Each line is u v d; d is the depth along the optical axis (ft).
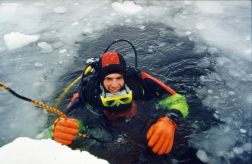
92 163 3.85
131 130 5.20
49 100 6.07
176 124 5.02
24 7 8.20
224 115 5.74
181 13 8.08
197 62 6.78
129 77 5.17
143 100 5.34
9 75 6.52
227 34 7.47
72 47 7.17
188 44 7.22
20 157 3.89
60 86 6.34
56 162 3.84
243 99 6.01
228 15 8.02
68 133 4.50
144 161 4.92
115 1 8.45
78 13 8.08
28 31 7.52
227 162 5.07
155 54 6.97
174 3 8.40
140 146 5.05
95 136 5.18
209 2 8.43
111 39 7.37
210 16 7.99
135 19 7.92
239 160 5.09
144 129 5.17
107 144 5.11
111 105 4.95
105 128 5.24
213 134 5.43
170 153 5.06
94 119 5.29
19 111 5.83
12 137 5.41
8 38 7.13
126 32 7.56
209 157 5.11
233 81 6.36
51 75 6.56
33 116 5.75
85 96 5.20
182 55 6.94
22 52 7.01
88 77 5.25
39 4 8.34
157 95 5.35
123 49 7.09
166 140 4.59
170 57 6.90
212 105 5.92
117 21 7.87
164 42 7.25
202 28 7.64
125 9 8.13
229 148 5.24
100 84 5.05
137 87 5.19
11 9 8.05
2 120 5.68
